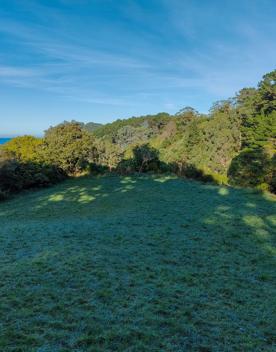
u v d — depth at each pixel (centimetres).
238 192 2547
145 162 4331
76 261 914
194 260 1009
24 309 621
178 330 574
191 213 1753
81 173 4338
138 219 1617
